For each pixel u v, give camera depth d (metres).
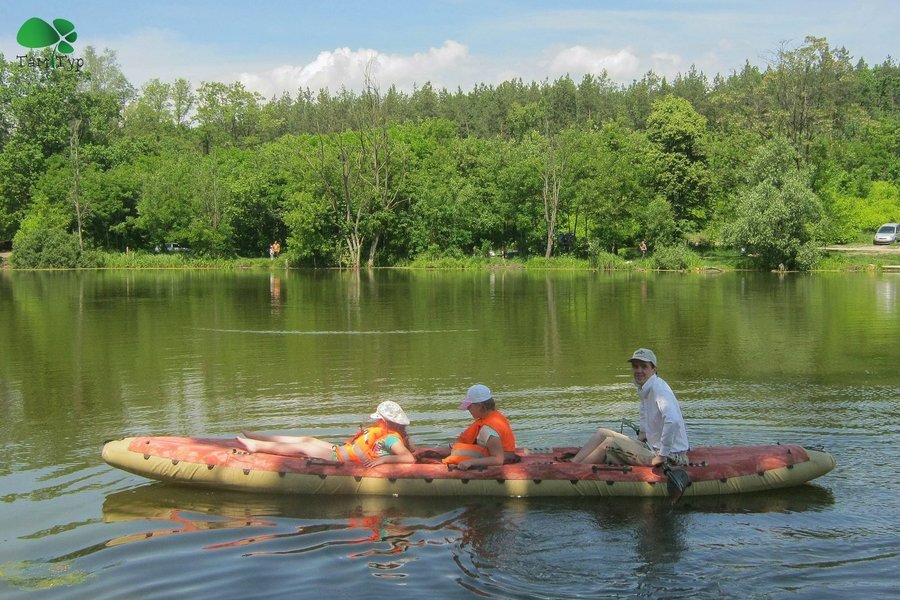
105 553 7.05
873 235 65.06
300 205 60.62
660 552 6.99
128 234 65.88
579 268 56.28
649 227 58.12
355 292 34.78
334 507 8.06
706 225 63.88
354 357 16.94
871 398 12.62
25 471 9.23
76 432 10.87
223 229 62.78
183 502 8.24
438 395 13.01
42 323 23.12
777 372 14.97
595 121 119.31
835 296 31.25
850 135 79.31
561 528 7.51
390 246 63.50
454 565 6.78
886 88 119.50
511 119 111.12
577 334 20.38
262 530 7.53
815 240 50.91
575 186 61.50
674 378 14.41
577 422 11.12
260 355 17.23
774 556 6.89
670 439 8.21
